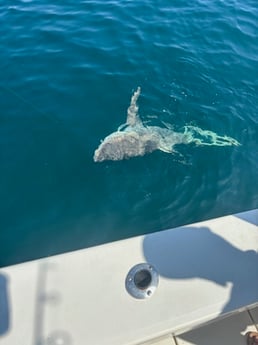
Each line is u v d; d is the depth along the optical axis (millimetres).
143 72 9102
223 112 8336
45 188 6543
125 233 6070
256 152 7531
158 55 9602
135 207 6430
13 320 3168
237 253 3703
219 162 7215
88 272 3479
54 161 6945
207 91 8820
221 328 3990
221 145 7535
